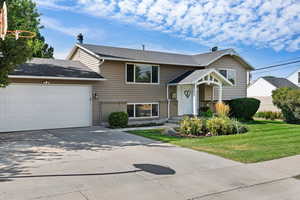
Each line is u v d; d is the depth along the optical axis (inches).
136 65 582.9
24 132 432.8
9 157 249.8
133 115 582.2
